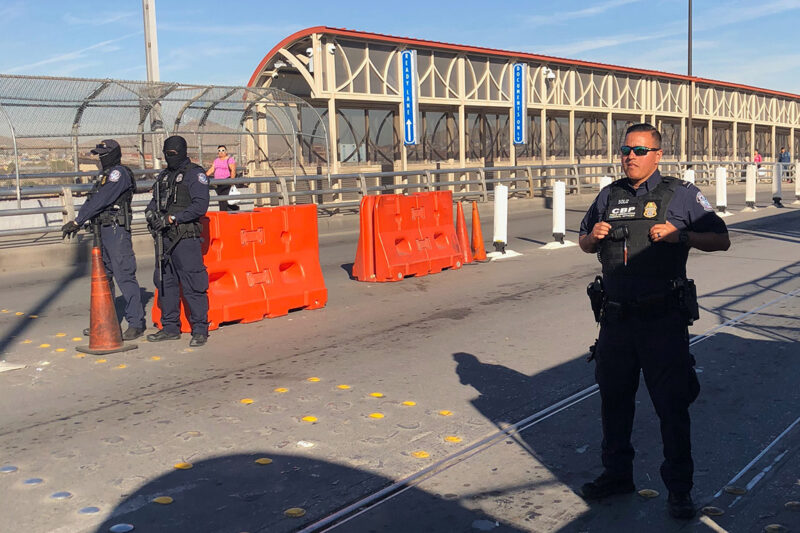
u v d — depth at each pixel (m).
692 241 3.55
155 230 7.08
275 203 20.53
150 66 17.11
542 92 27.27
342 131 21.95
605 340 3.80
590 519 3.70
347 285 10.49
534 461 4.43
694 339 7.22
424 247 11.35
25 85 15.40
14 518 3.74
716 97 38.66
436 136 24.84
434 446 4.66
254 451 4.59
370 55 21.73
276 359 6.73
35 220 15.00
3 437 4.86
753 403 5.40
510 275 11.16
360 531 3.60
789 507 3.79
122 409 5.39
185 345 7.25
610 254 3.74
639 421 5.07
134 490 4.05
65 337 7.59
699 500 3.89
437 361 6.61
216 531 3.61
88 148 17.66
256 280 8.34
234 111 19.50
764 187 35.50
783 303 8.83
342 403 5.49
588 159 30.88
